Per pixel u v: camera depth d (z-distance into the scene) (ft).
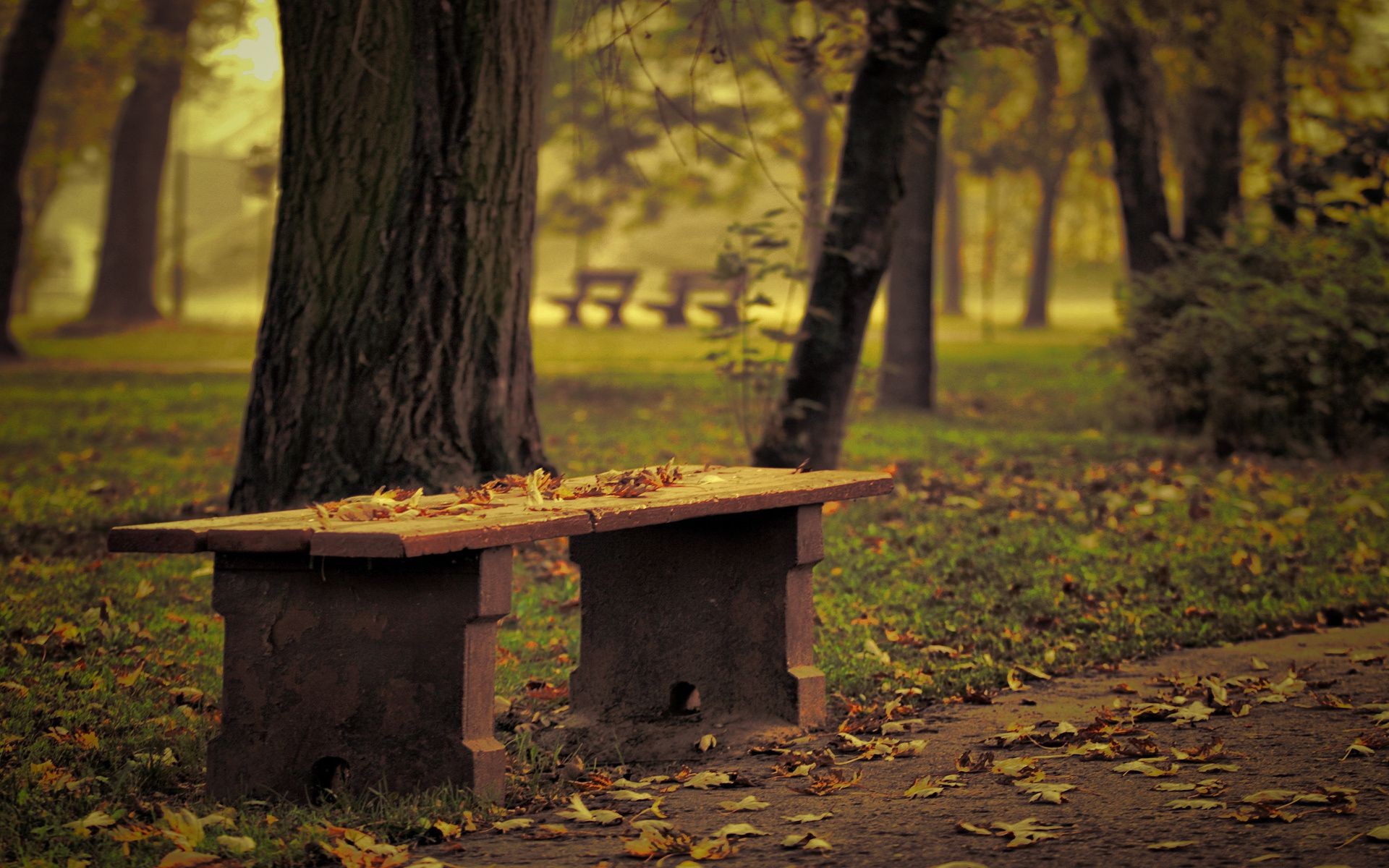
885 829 13.88
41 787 15.38
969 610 26.45
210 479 42.19
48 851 13.48
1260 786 14.71
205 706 19.52
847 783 15.83
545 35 31.73
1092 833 13.30
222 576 15.55
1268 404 49.32
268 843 13.61
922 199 68.03
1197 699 19.54
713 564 19.11
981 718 19.13
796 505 18.21
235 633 15.53
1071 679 21.52
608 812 14.96
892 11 38.47
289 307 30.04
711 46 26.73
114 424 57.26
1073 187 195.00
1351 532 34.27
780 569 18.61
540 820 14.96
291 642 15.40
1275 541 32.94
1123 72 63.00
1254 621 25.18
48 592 25.76
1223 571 29.76
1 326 93.97
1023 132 142.41
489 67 29.99
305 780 15.33
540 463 31.73
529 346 31.73
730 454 47.85
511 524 14.52
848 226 40.45
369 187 29.58
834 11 39.37
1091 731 17.44
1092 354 58.70
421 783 15.11
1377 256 49.55
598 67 25.70
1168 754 16.40
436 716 15.05
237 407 65.16
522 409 31.48
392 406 29.63
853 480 19.16
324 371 29.76
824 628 24.80
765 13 27.32
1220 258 53.98
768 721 18.65
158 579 27.61
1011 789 15.15
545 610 26.32
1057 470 45.29
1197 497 39.17
